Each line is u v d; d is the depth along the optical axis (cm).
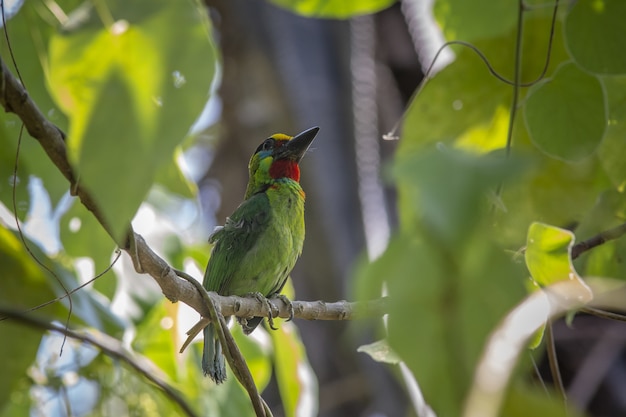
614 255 629
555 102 561
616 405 1310
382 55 1614
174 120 322
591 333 1291
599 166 626
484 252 271
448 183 242
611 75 545
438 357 276
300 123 1362
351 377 1419
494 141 621
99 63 336
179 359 764
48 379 681
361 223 1291
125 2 340
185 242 766
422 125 617
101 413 690
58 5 514
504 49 620
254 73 1527
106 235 606
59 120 526
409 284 272
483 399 271
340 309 765
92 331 685
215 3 1532
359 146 1358
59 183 596
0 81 377
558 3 581
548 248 464
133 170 312
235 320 808
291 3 638
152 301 741
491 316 274
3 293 613
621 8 534
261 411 535
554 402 312
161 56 332
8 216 638
